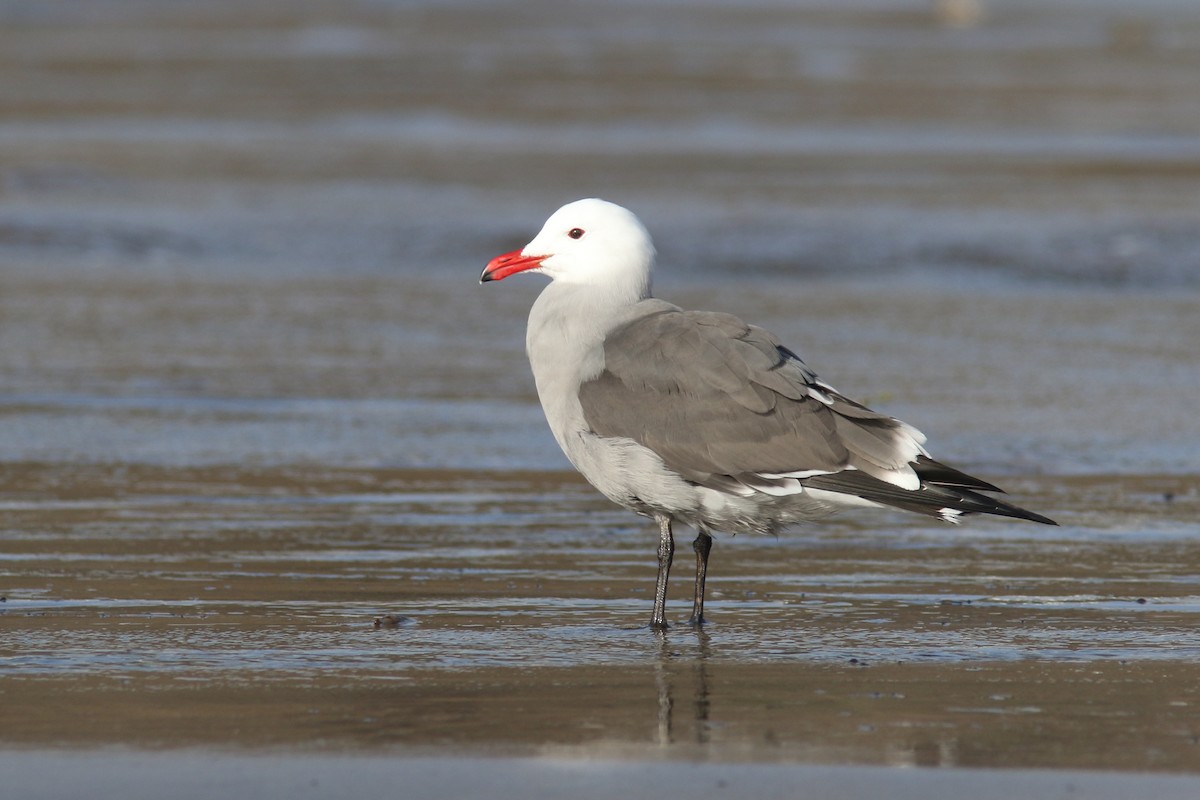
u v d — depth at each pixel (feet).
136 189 92.79
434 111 129.29
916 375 59.57
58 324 65.36
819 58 178.29
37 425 51.42
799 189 97.25
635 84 149.38
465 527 41.88
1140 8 287.07
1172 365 61.98
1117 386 58.65
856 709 27.55
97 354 60.90
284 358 61.21
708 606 35.32
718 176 101.55
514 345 64.49
